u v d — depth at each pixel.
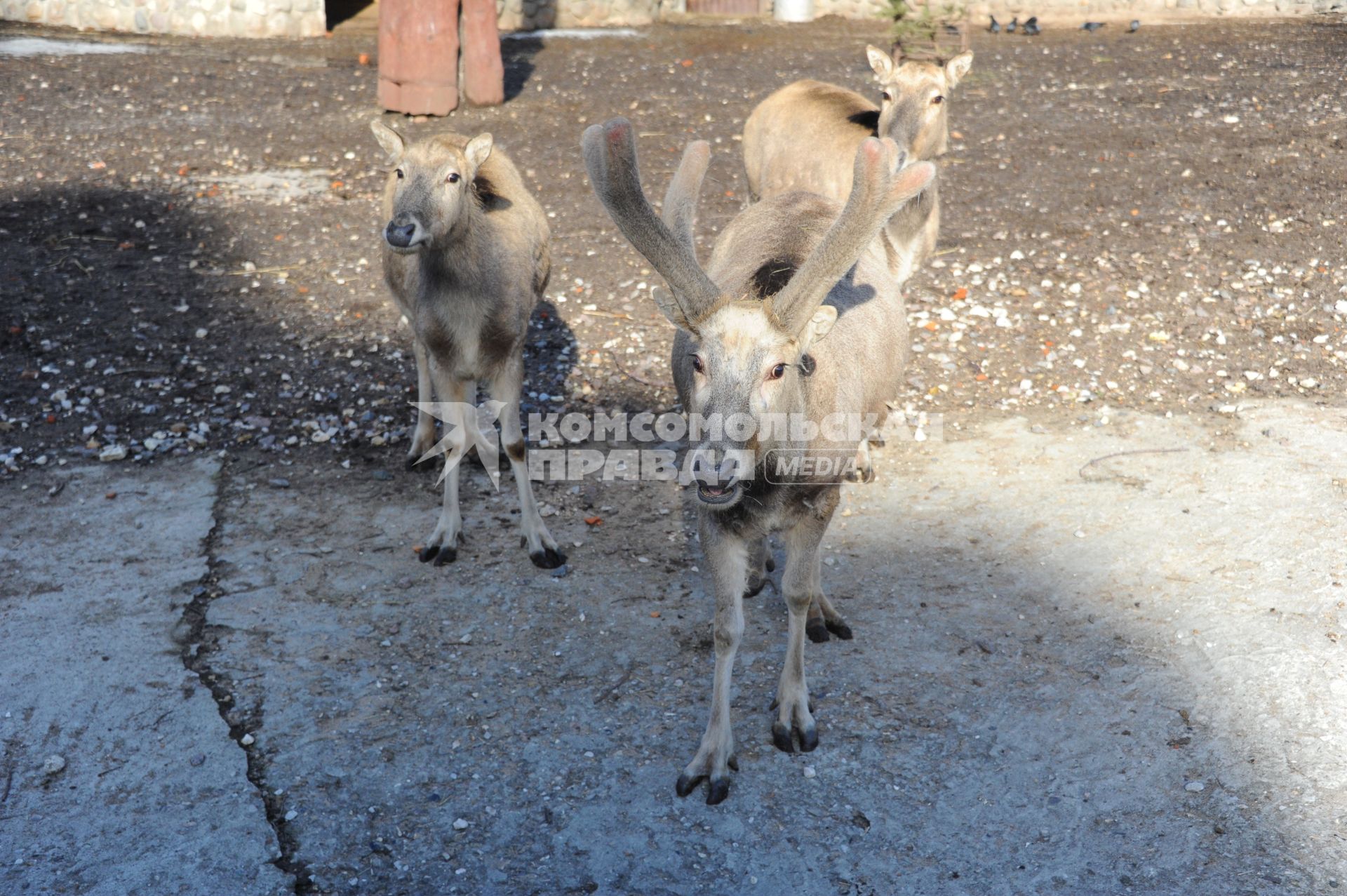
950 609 4.52
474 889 3.33
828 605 4.41
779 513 3.50
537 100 11.27
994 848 3.44
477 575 4.80
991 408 6.05
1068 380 6.29
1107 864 3.37
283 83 11.64
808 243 3.93
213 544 4.94
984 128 10.48
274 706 4.03
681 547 5.00
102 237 8.00
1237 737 3.82
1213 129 10.20
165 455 5.63
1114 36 14.05
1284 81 11.65
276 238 8.12
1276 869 3.33
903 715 3.98
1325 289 7.18
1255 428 5.74
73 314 6.91
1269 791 3.61
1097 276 7.45
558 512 5.27
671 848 3.47
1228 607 4.45
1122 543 4.88
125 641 4.32
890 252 5.53
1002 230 8.20
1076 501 5.20
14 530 4.98
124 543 4.93
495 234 4.80
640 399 6.24
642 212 3.11
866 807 3.61
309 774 3.74
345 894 3.31
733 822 3.56
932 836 3.49
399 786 3.70
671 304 3.17
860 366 3.78
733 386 3.06
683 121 10.73
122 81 11.47
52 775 3.71
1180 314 6.95
